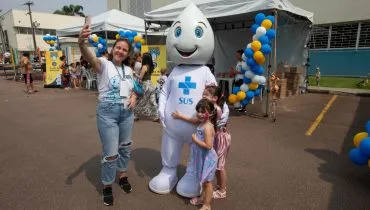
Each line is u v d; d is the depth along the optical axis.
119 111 3.15
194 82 3.29
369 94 10.77
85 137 5.75
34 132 6.13
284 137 5.69
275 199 3.33
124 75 3.21
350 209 3.12
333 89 12.09
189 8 3.49
